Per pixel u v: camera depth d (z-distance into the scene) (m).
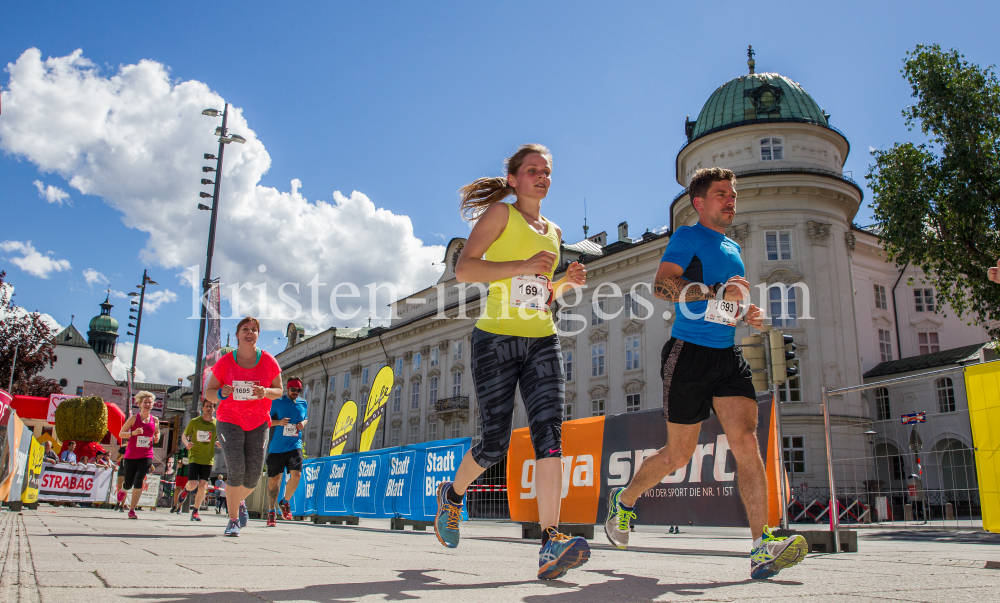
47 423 24.44
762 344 8.65
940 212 18.48
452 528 3.56
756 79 31.02
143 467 9.12
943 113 18.50
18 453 10.22
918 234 18.62
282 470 9.57
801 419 25.16
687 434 3.66
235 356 5.83
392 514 9.32
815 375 25.84
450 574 2.84
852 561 3.93
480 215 3.66
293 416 9.72
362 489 10.37
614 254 32.47
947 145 18.56
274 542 5.00
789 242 27.52
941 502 6.62
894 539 7.82
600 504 6.96
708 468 6.12
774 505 5.51
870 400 12.40
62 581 2.07
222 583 2.24
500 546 5.38
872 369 31.77
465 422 40.06
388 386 15.98
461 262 3.22
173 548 3.82
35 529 5.26
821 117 30.17
